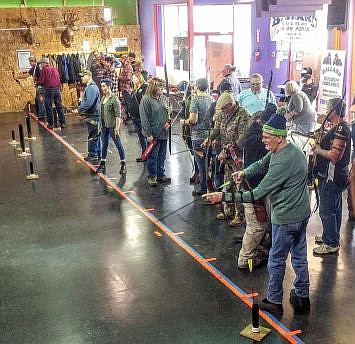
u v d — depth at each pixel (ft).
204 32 48.26
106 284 16.79
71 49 53.62
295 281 14.93
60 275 17.51
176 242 19.93
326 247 18.52
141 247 19.56
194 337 13.82
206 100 24.18
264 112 17.63
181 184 27.20
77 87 51.85
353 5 30.17
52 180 28.60
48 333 14.20
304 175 13.97
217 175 22.34
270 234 17.42
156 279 17.03
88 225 21.91
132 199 25.12
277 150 13.89
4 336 14.11
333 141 17.15
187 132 26.37
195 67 48.88
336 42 31.96
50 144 37.42
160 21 53.62
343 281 16.60
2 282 17.13
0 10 51.03
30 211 23.81
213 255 18.71
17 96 53.47
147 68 56.75
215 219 22.16
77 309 15.37
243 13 45.83
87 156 32.81
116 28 55.93
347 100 30.53
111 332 14.16
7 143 38.04
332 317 14.60
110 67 45.11
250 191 14.23
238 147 19.63
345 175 17.75
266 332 13.82
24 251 19.49
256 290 16.12
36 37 52.44
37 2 52.24
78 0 53.72
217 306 15.29
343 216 22.18
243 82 39.96
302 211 14.08
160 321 14.61
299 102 25.11
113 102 28.55
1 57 52.08
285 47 39.65
